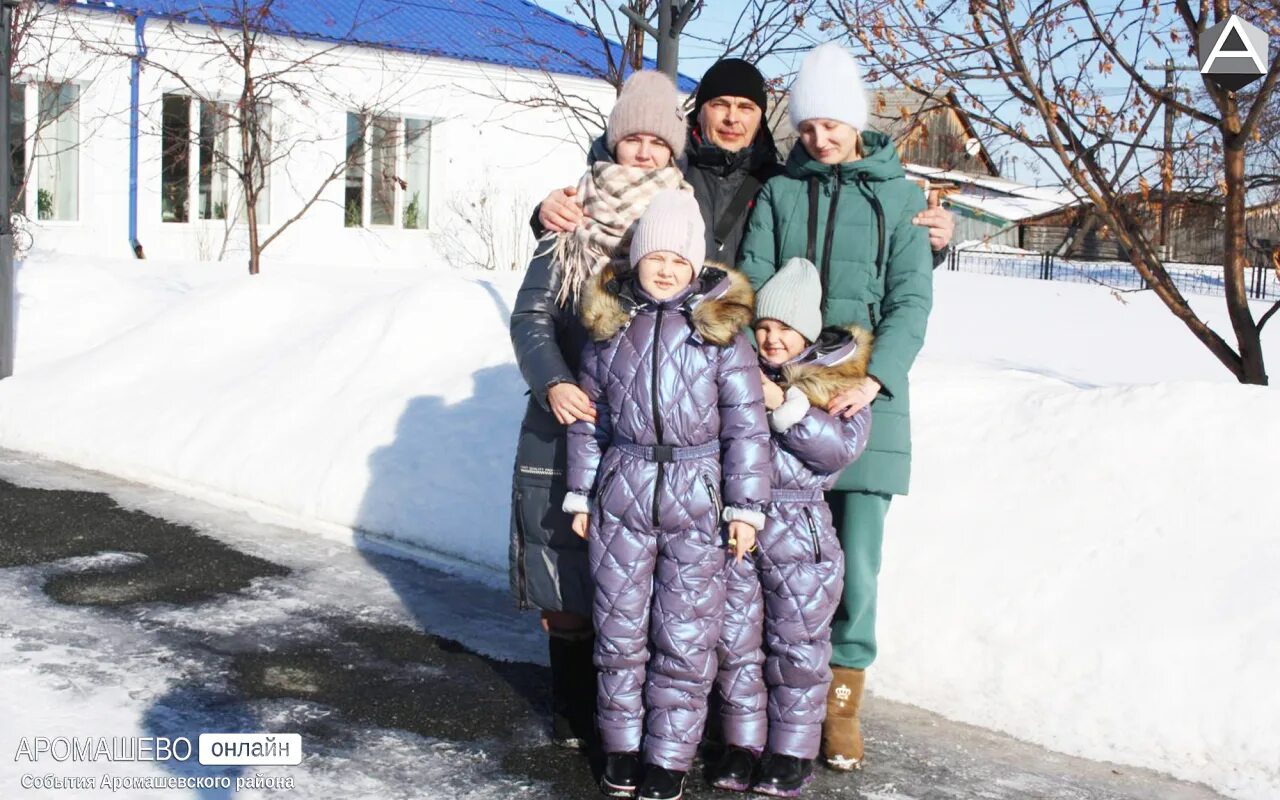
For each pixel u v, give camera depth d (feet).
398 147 65.57
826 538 12.39
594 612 12.12
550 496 12.71
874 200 12.95
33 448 25.48
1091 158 22.33
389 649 15.80
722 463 11.93
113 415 25.23
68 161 55.88
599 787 12.28
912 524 15.70
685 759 11.94
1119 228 23.06
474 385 22.58
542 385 12.14
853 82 12.79
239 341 27.53
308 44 60.90
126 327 32.91
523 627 16.87
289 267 45.55
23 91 54.08
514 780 12.36
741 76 13.51
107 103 55.88
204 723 13.23
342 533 20.53
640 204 12.58
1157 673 13.20
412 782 12.19
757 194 13.75
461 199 68.80
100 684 14.06
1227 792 12.35
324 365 24.50
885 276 13.01
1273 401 15.66
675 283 11.77
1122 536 14.69
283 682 14.51
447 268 68.39
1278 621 13.12
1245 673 12.84
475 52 66.69
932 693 14.34
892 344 12.50
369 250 65.87
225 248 58.95
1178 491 14.97
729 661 12.40
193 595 17.40
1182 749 12.80
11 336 28.84
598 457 12.12
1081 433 16.08
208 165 59.36
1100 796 12.32
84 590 17.33
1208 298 77.20
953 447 16.65
